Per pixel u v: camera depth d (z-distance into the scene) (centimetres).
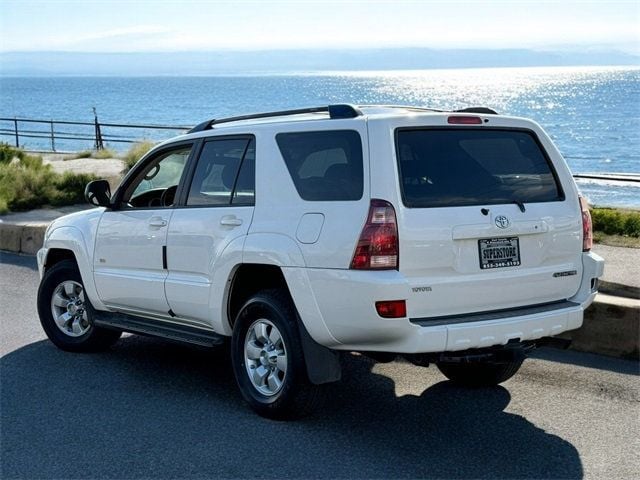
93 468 498
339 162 540
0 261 1238
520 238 551
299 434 552
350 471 491
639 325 729
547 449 527
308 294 538
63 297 776
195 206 641
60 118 10869
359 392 646
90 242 730
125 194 724
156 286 663
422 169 529
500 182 554
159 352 772
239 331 594
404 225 509
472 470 493
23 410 604
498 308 544
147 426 569
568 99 16000
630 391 646
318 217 539
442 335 507
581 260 586
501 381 651
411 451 522
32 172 1719
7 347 783
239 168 610
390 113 556
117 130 7050
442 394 641
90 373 699
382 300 502
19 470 497
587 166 3856
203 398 631
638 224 1148
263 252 565
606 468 496
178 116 11081
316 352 553
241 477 483
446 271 521
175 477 484
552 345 578
